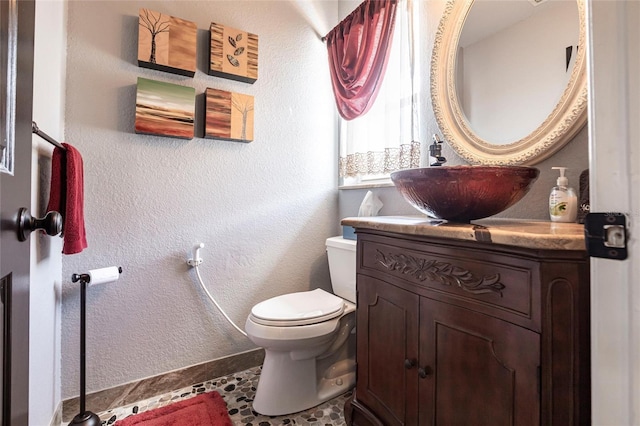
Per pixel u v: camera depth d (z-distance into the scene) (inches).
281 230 73.9
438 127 55.9
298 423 51.5
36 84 39.2
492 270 28.5
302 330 50.9
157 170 59.8
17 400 22.7
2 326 20.5
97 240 54.6
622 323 15.9
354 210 76.9
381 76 62.6
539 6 43.2
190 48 59.6
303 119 77.2
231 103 65.1
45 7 42.2
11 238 21.6
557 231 27.2
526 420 25.6
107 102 55.2
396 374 39.1
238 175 68.3
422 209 37.1
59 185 42.6
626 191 15.6
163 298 60.6
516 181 31.9
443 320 32.9
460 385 31.1
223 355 66.8
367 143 70.4
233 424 50.9
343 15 80.8
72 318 52.6
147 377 58.9
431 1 58.3
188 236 62.9
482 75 49.6
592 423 17.3
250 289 70.0
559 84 40.6
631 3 15.4
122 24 56.4
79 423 47.2
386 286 41.0
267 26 71.9
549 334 24.4
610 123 16.1
